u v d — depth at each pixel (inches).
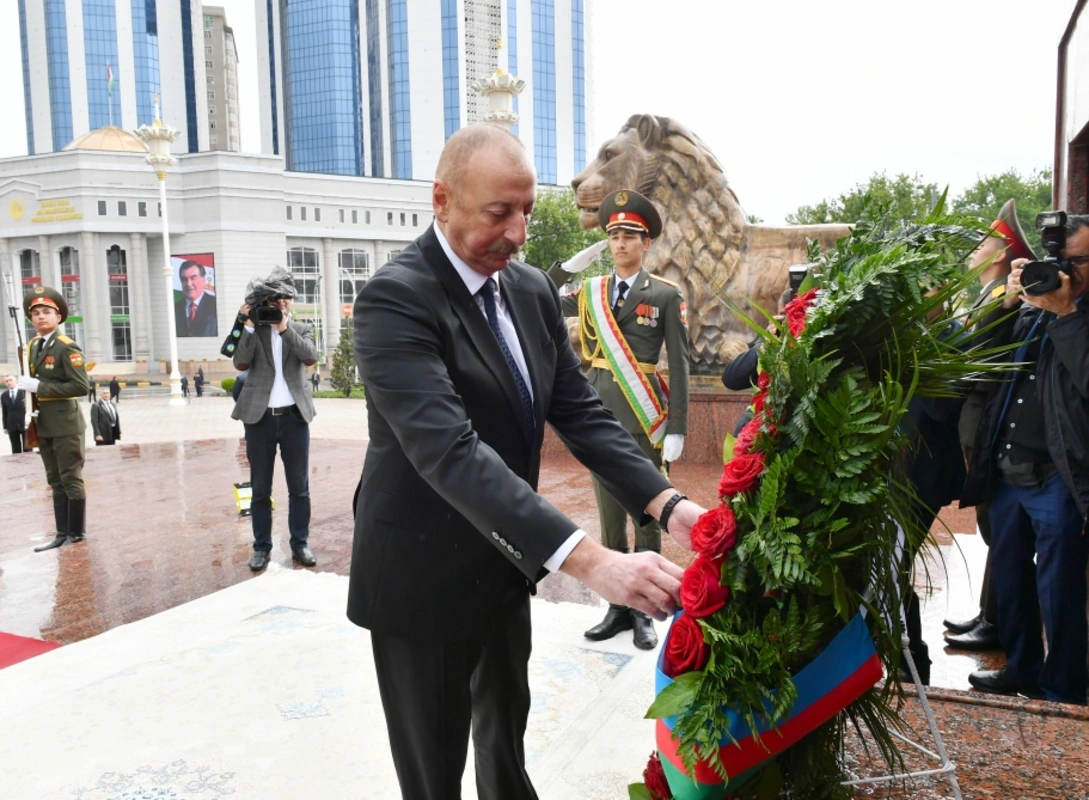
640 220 156.2
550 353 76.5
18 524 259.1
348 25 3221.0
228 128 4173.2
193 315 1910.7
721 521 54.7
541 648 135.9
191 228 1980.8
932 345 56.2
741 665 51.4
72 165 1916.8
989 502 123.9
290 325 197.5
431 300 66.6
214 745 106.7
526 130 2647.6
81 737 109.4
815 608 52.4
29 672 132.0
